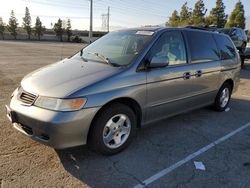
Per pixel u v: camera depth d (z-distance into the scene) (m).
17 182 2.93
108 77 3.43
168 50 4.23
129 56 3.86
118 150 3.66
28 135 3.26
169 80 4.12
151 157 3.64
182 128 4.74
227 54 5.70
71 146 3.18
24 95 3.37
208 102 5.33
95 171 3.23
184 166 3.45
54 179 3.03
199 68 4.72
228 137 4.44
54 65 4.13
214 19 51.28
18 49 23.73
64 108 3.06
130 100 3.70
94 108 3.22
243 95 7.57
